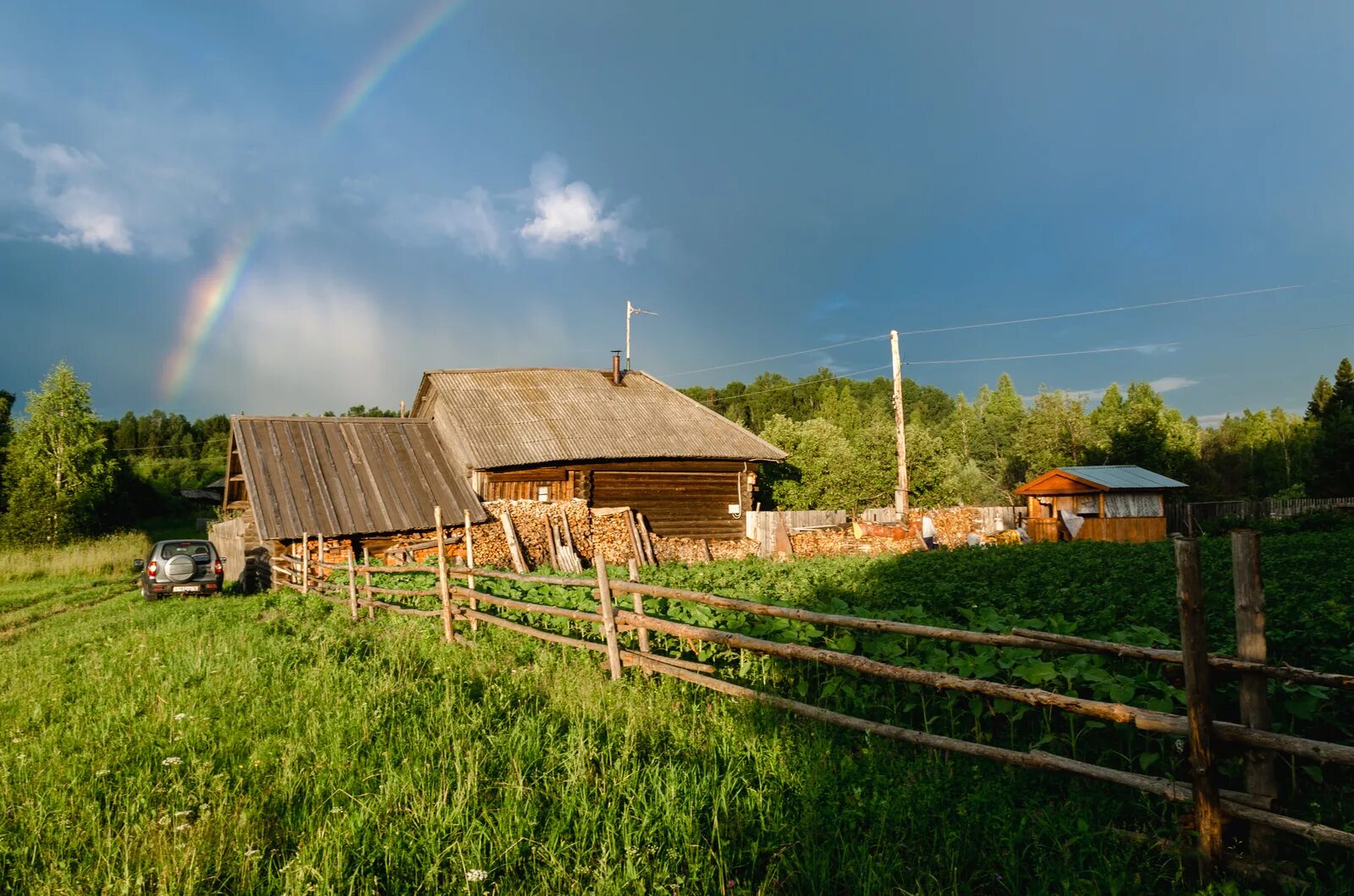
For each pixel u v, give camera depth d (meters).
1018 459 62.09
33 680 8.15
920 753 4.64
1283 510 38.84
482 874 3.23
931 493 36.44
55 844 3.74
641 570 16.98
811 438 36.88
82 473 45.44
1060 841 3.55
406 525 20.59
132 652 9.28
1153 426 46.94
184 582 18.52
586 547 22.88
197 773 4.50
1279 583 10.76
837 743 4.96
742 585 12.77
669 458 25.73
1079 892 3.16
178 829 3.66
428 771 4.34
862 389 128.62
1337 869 3.20
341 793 4.18
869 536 27.72
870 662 5.09
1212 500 45.00
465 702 5.93
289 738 5.18
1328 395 75.25
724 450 27.06
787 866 3.41
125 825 3.79
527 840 3.58
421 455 23.16
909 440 36.75
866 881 3.29
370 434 23.11
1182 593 3.51
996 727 5.25
